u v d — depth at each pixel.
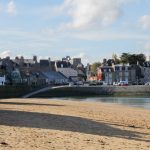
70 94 141.00
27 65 192.25
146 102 91.88
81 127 26.30
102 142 19.36
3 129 22.36
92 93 144.62
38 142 18.25
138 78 197.12
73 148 17.19
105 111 44.62
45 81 185.12
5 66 161.38
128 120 34.81
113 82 185.00
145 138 22.84
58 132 22.38
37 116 32.12
